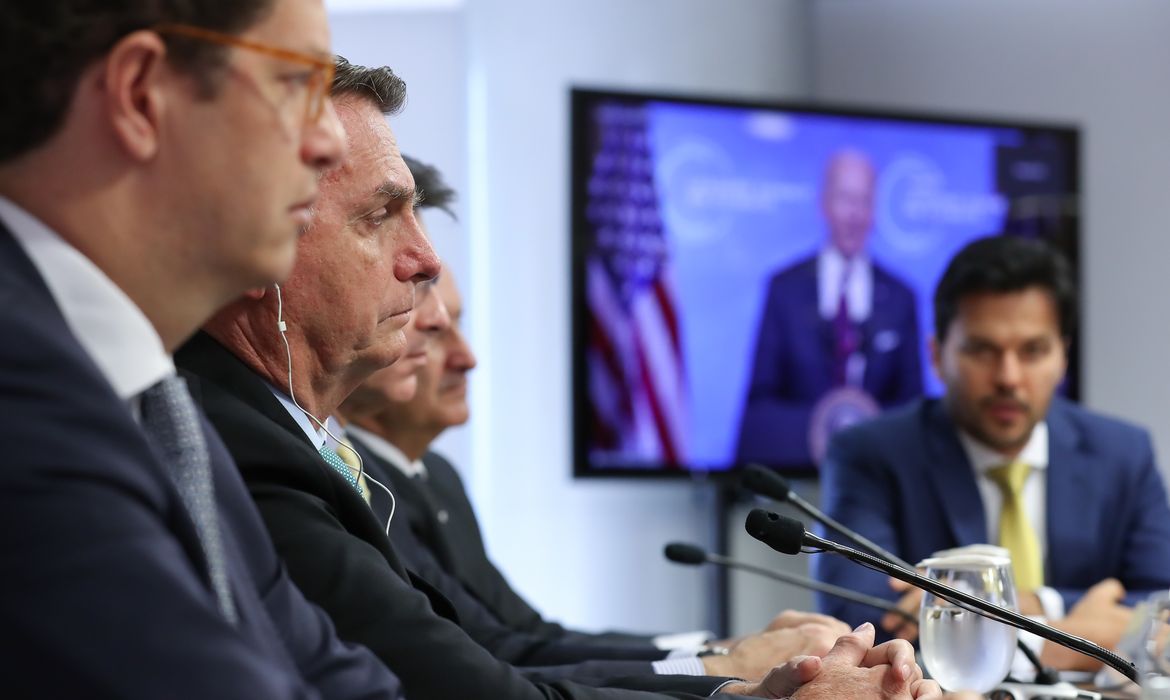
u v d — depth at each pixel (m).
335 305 1.75
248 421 1.57
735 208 5.55
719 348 5.52
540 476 5.42
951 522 3.30
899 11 6.23
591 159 5.39
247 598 1.17
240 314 1.72
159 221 1.11
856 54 6.26
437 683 1.52
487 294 5.36
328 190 1.75
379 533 1.65
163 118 1.09
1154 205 5.68
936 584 1.77
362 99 1.82
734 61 5.92
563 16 5.52
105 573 0.91
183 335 1.18
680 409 5.47
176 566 0.95
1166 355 5.61
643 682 1.90
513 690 1.55
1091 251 5.88
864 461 3.41
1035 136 5.83
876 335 5.71
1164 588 3.34
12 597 0.89
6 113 1.05
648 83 5.68
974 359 3.27
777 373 5.58
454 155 5.63
